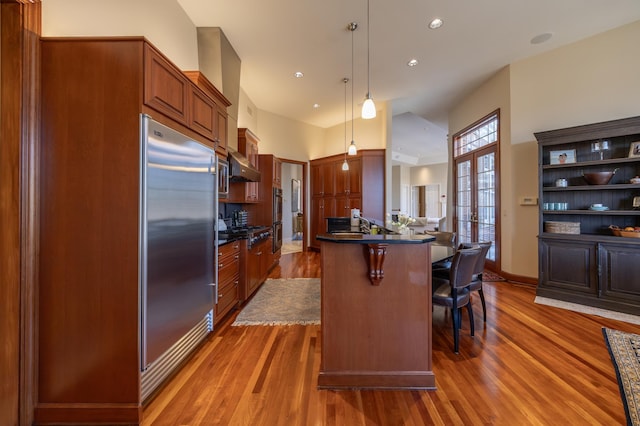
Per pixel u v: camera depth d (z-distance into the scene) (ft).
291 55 12.07
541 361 6.52
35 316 4.68
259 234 12.13
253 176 12.63
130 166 4.82
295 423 4.69
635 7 9.31
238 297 10.07
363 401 5.24
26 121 4.52
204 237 7.04
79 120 4.79
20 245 4.48
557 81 11.76
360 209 18.99
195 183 6.62
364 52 11.89
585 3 9.07
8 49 4.41
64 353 4.75
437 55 12.19
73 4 5.53
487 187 15.34
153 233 5.08
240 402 5.21
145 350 4.90
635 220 10.13
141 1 7.02
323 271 5.75
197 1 8.72
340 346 5.72
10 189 4.44
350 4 8.95
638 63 10.13
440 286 7.75
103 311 4.80
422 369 5.68
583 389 5.50
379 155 18.67
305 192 22.27
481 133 15.88
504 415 4.83
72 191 4.79
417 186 41.11
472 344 7.38
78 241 4.79
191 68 9.61
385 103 18.01
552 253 10.81
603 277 9.71
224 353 6.98
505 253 13.61
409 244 5.68
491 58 12.50
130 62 4.82
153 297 5.10
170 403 5.18
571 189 10.53
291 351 7.10
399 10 9.25
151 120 5.01
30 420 4.65
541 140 10.87
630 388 5.50
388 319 5.72
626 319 8.82
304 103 18.06
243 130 14.14
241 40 10.91
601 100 10.84
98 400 4.77
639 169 9.97
